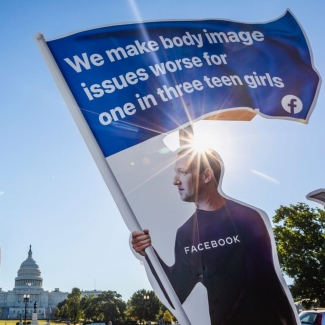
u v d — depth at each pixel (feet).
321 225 71.41
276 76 25.77
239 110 24.91
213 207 23.22
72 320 312.29
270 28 26.32
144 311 254.47
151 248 22.38
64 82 23.40
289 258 71.00
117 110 23.45
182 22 25.32
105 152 23.02
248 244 22.95
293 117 25.52
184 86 24.49
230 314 22.12
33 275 479.00
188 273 22.40
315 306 74.59
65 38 23.73
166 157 23.53
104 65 23.81
